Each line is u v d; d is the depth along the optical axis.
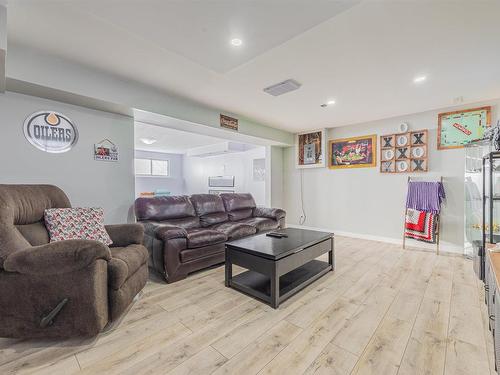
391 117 4.06
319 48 2.03
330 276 2.63
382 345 1.51
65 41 1.94
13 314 1.46
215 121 3.67
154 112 2.91
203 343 1.53
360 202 4.45
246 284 2.29
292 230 3.01
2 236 1.44
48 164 2.47
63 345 1.51
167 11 1.60
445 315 1.84
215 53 2.11
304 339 1.57
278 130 4.95
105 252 1.54
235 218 3.99
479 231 3.13
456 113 3.48
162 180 8.41
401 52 2.08
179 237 2.54
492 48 2.01
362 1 1.49
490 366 1.32
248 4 1.53
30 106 2.36
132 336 1.60
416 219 3.61
